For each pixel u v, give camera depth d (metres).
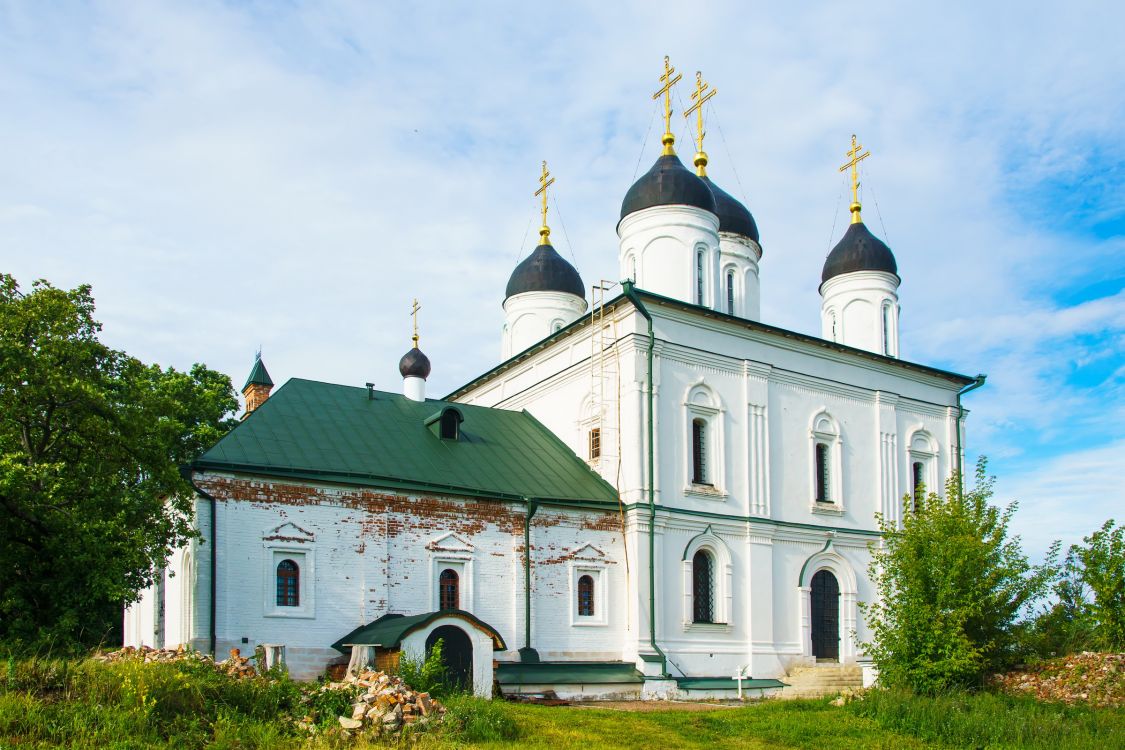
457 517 27.48
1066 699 23.55
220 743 15.04
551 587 28.81
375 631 24.02
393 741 16.61
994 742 19.64
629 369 31.14
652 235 35.59
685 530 31.25
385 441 29.20
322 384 31.52
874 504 37.00
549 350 35.44
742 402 33.66
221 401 38.25
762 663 31.98
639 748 18.14
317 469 25.50
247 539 24.14
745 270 39.41
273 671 18.70
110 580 19.80
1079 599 29.98
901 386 39.09
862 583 35.72
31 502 19.59
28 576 20.55
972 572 25.23
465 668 23.19
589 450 32.84
